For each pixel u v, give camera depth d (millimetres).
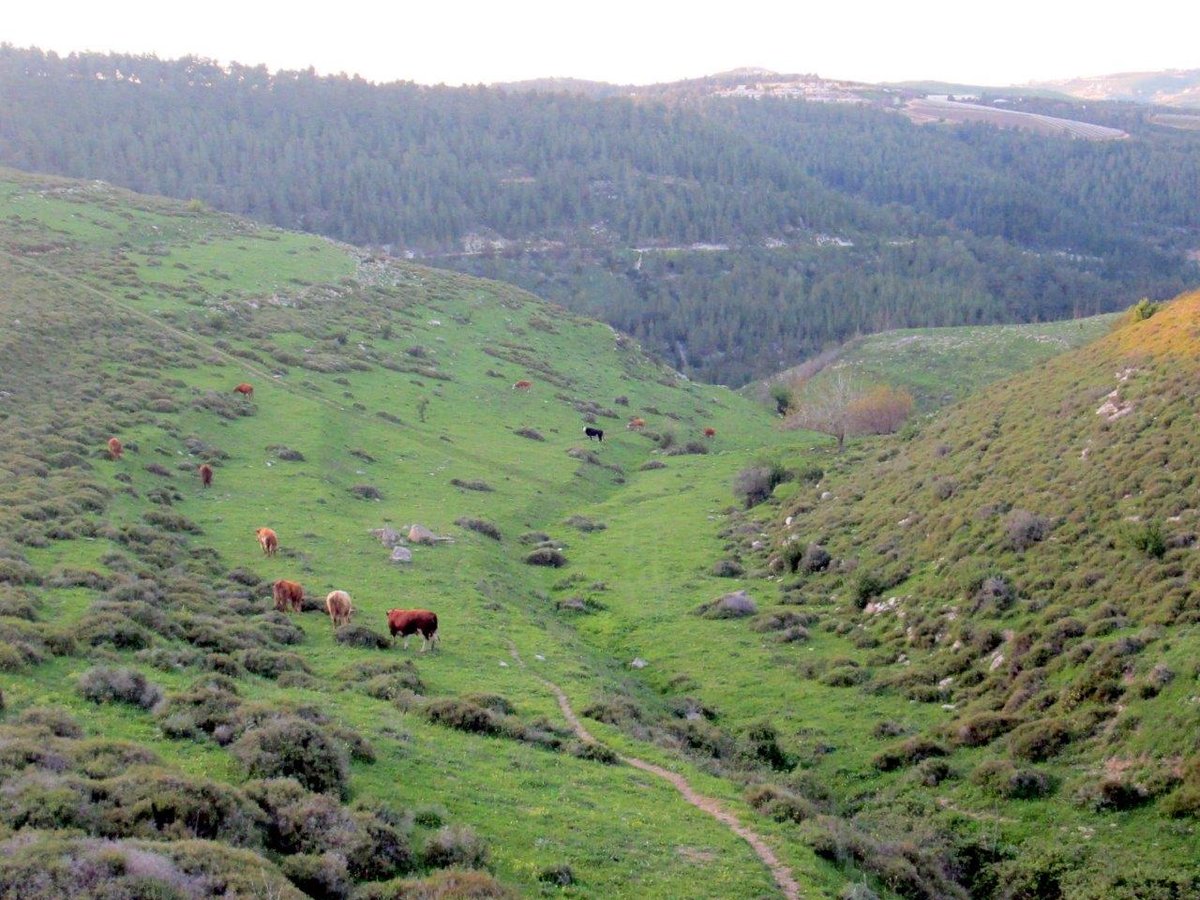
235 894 11930
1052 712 29297
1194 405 42125
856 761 30266
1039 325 161625
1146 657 28906
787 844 20984
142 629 25766
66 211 111000
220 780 16812
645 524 62781
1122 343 54938
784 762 30797
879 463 64188
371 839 15508
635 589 49250
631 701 31516
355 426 71250
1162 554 34125
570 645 38531
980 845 24672
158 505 46031
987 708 31250
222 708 19984
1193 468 37844
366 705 24797
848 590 45844
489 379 96438
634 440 90688
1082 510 39688
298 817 15469
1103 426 45906
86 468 47781
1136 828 23516
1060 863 23094
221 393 67938
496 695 28062
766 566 52500
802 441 100312
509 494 64750
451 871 15062
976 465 50875
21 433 50188
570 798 20984
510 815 19094
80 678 20344
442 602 39781
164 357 71812
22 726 16781
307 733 18266
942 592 40094
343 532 47875
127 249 102500
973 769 28141
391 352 94625
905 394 97875
